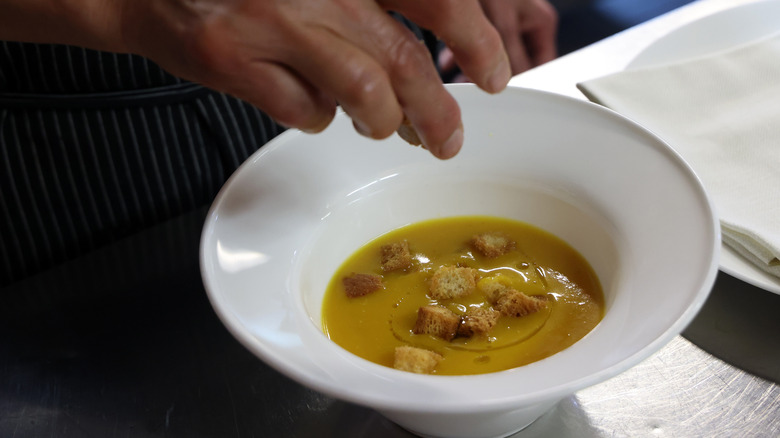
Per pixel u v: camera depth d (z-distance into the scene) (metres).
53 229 0.55
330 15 0.28
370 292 0.39
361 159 0.42
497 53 0.31
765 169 0.46
